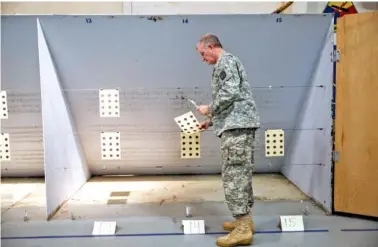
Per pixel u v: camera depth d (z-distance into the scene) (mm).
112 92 2686
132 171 3777
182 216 2723
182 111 3182
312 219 2650
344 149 2613
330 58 2625
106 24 2564
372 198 2566
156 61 2814
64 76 2889
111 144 2818
